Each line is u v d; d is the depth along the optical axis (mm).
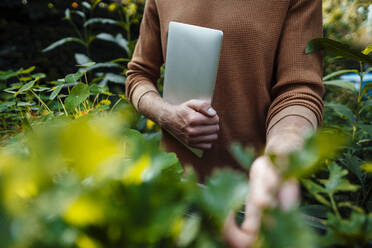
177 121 912
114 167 172
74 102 619
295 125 631
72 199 155
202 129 885
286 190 221
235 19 907
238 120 981
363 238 217
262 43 899
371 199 665
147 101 1042
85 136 127
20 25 3029
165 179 192
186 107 892
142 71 1202
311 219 308
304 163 161
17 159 160
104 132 141
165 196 179
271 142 527
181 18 999
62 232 161
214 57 865
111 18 3102
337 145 155
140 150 191
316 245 221
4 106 688
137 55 1234
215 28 940
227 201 165
